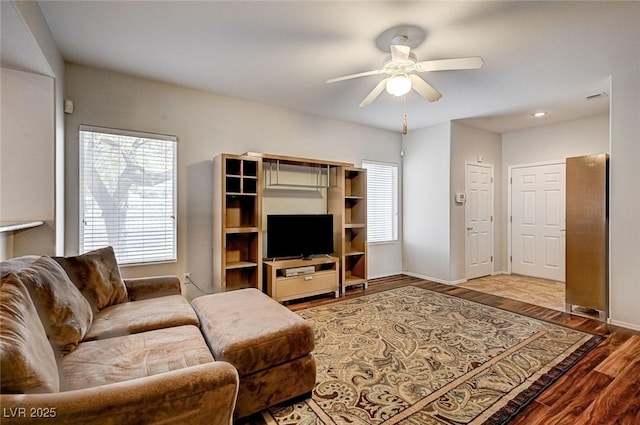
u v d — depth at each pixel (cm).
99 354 158
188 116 366
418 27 239
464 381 215
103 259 239
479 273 545
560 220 510
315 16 227
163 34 251
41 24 218
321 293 413
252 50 277
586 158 357
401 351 260
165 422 108
